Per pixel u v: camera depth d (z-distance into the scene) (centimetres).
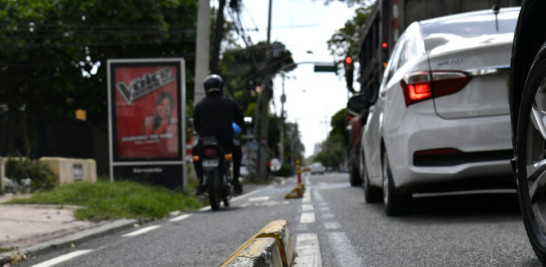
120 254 514
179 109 1333
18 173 1756
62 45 2791
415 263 379
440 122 565
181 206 1031
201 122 1001
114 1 2761
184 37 2944
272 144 6412
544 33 309
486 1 1034
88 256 518
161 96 1338
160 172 1324
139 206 881
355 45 1973
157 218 876
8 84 2953
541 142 311
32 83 2966
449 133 561
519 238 444
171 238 604
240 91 5016
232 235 588
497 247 412
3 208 925
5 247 555
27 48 2777
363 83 1609
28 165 1806
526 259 362
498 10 650
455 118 563
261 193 1662
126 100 1343
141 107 1337
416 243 458
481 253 395
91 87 2978
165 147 1326
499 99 556
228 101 1009
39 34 2789
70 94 3000
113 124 1341
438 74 573
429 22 675
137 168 1329
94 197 1022
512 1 846
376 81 1341
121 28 2794
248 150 3622
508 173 556
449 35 623
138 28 2803
